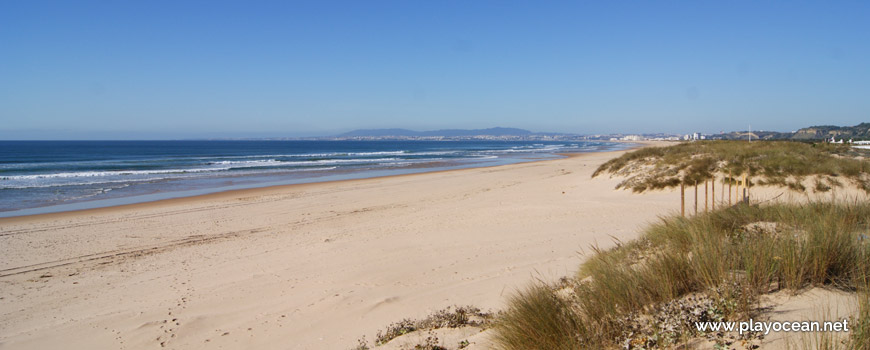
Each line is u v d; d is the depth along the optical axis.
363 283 8.19
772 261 4.05
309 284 8.35
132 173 39.28
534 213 15.09
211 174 38.97
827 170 16.14
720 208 8.34
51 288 8.99
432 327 5.48
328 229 14.37
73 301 8.12
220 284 8.68
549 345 3.71
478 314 5.84
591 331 3.75
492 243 10.93
